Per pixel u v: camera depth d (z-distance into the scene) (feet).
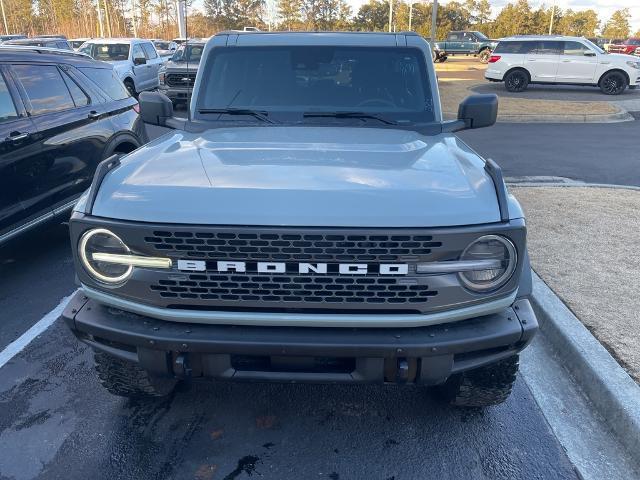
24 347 13.12
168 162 9.25
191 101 12.92
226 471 9.28
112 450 9.71
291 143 10.37
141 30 197.98
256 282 7.82
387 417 10.62
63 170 17.60
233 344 7.91
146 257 7.89
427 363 8.06
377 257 7.66
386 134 11.35
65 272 17.46
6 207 15.51
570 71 66.39
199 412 10.73
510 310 8.53
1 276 17.17
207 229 7.59
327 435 10.14
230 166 8.93
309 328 8.14
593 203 23.30
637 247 18.21
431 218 7.67
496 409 10.89
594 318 13.46
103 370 9.93
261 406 10.92
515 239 7.88
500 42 68.69
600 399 10.87
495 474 9.29
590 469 9.43
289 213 7.63
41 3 220.84
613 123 49.24
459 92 66.44
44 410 10.78
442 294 7.89
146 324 8.29
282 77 12.91
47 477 9.11
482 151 36.37
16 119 16.03
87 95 19.36
